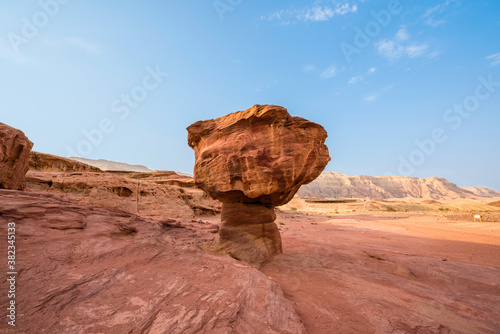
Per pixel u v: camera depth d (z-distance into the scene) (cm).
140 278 560
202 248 1012
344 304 583
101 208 1112
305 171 967
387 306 576
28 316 348
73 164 3784
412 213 6312
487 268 992
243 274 668
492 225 2662
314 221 3966
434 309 577
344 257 1127
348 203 10131
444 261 1111
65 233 702
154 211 2633
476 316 557
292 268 918
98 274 529
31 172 2395
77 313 386
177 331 372
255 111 962
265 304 507
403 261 1095
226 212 1131
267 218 1115
